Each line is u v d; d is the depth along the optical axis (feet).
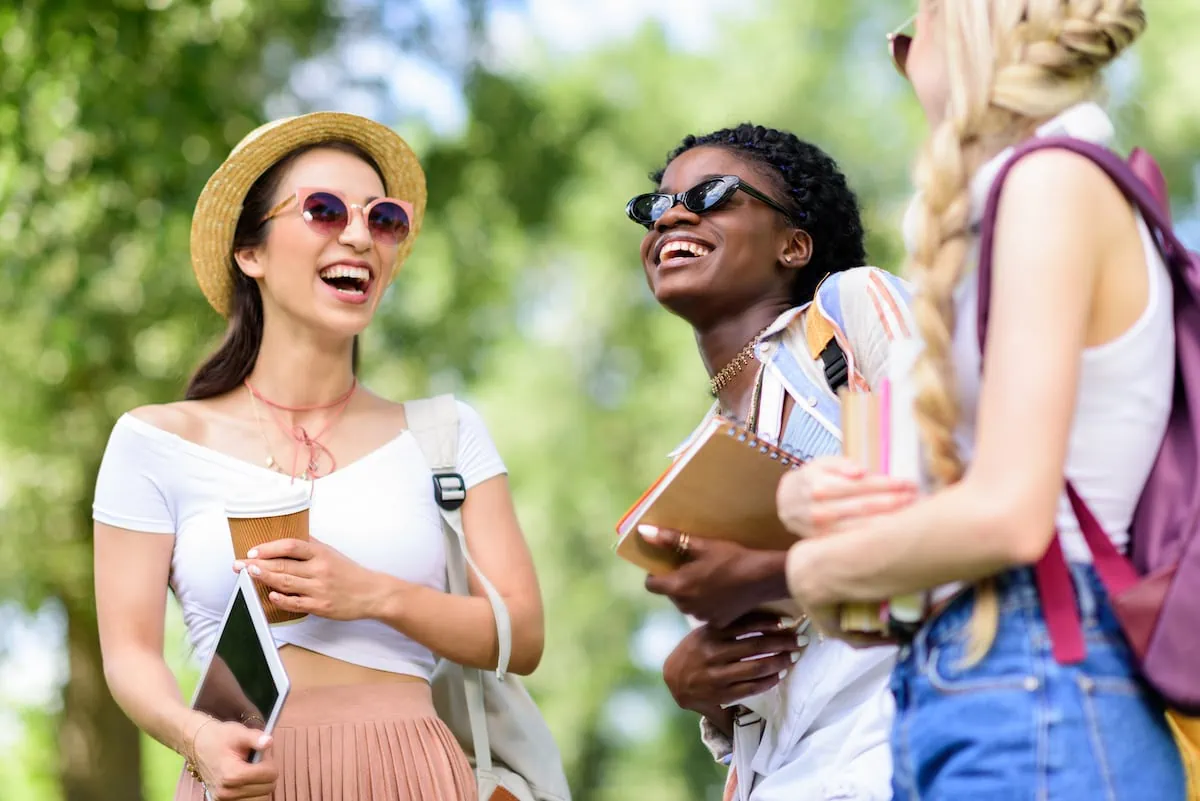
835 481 8.01
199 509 12.24
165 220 37.37
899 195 60.08
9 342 41.39
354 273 12.66
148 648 12.03
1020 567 7.91
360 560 12.18
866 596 7.82
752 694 11.32
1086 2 8.06
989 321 7.75
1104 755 7.60
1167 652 7.51
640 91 64.44
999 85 8.05
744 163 12.79
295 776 11.50
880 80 63.16
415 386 47.52
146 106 36.94
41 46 36.94
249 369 12.98
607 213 63.05
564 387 65.46
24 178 37.50
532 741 12.99
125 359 41.11
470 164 45.68
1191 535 7.66
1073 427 7.89
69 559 43.52
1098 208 7.70
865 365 11.28
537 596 12.88
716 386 12.69
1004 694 7.76
